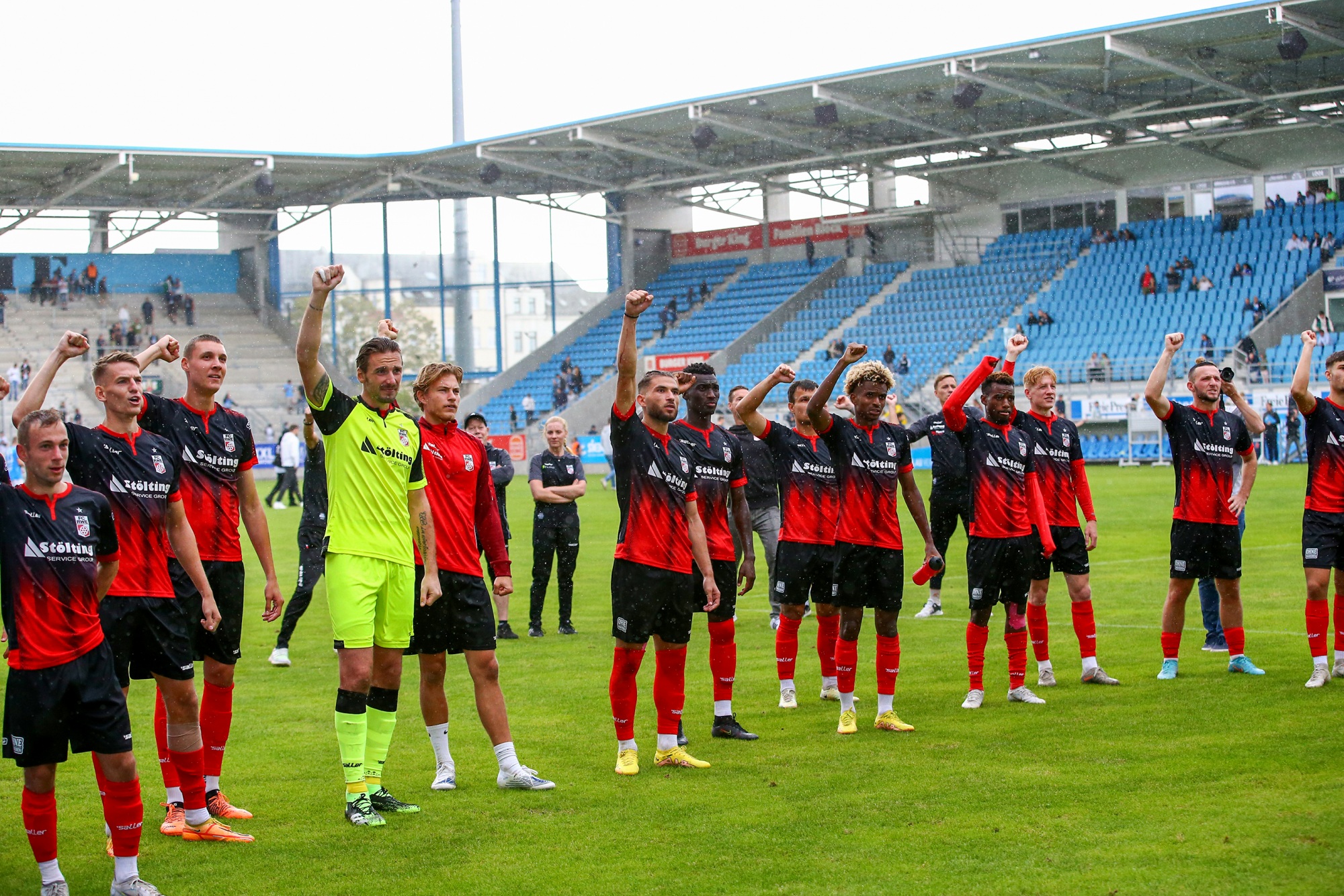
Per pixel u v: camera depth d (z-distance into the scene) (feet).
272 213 139.03
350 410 18.76
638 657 20.79
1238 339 106.83
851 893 14.43
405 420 19.12
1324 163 114.21
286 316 147.74
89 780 21.25
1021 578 24.82
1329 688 24.76
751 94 99.45
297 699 27.55
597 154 121.90
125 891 15.23
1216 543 26.27
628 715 20.62
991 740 21.79
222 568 19.11
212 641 18.75
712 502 22.99
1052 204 128.57
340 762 21.86
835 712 25.02
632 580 20.57
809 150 115.65
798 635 35.32
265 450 137.39
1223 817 16.69
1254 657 28.43
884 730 22.95
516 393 140.36
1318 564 24.98
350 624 18.25
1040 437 26.55
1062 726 22.53
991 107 104.83
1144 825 16.49
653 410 21.24
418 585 19.60
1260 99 93.76
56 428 15.69
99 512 16.10
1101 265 120.47
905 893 14.38
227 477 19.33
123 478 17.49
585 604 42.78
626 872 15.44
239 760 22.06
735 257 147.84
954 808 17.65
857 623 23.03
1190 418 26.30
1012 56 89.61
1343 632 26.16
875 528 22.89
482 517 20.47
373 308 149.48
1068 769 19.51
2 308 135.64
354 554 18.52
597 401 132.67
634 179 129.18
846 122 109.29
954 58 89.97
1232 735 21.09
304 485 32.35
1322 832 15.89
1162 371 26.55
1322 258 109.91
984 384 25.55
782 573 25.70
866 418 23.32
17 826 18.57
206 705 18.83
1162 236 120.37
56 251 139.74
